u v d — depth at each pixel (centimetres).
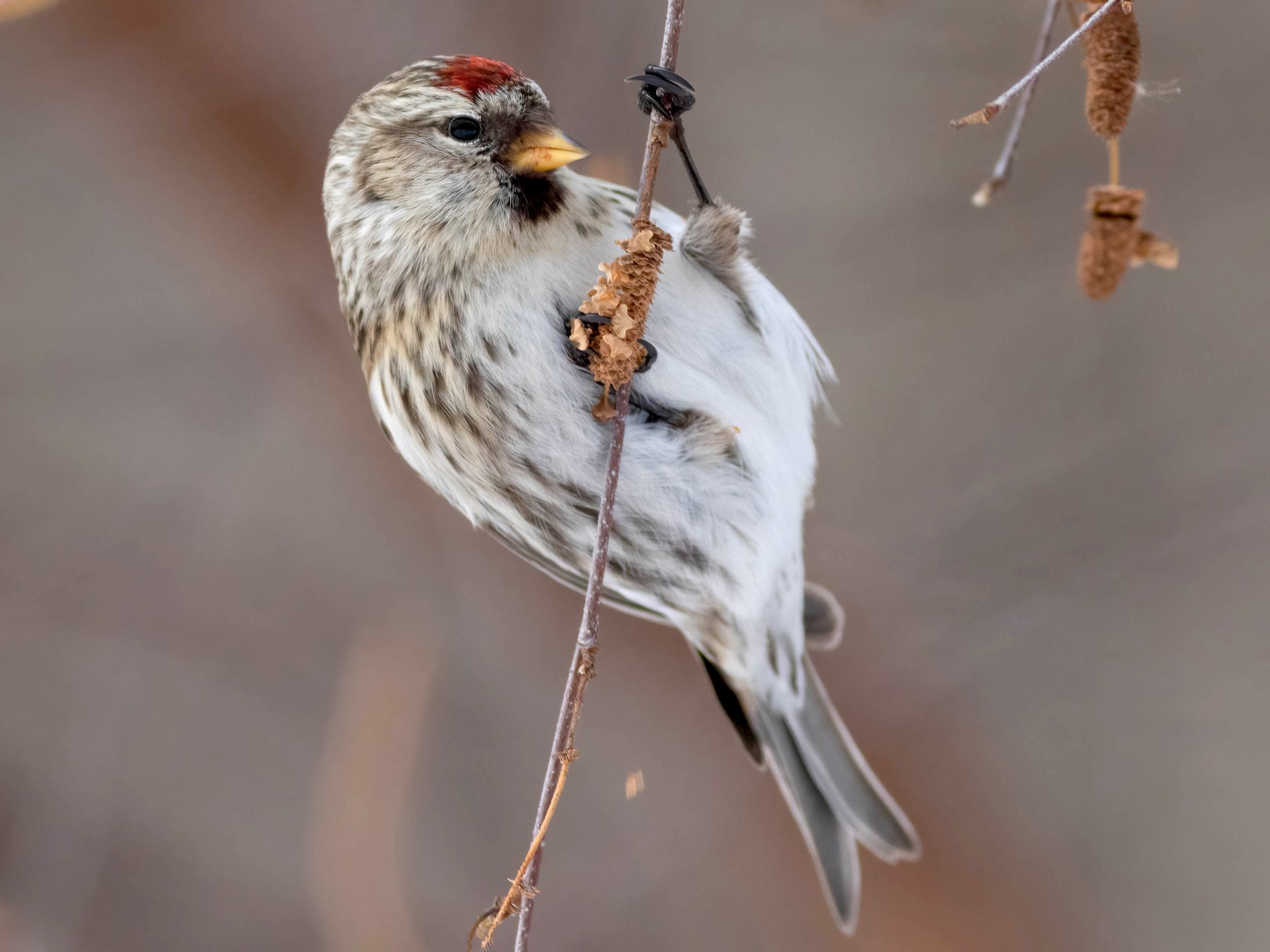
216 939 854
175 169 721
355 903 603
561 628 834
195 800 881
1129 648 827
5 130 738
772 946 786
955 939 751
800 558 546
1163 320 845
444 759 825
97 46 719
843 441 840
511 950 805
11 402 866
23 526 873
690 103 418
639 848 810
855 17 815
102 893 853
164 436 865
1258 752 811
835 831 618
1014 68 816
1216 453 836
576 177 496
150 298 850
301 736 880
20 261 831
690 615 545
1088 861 794
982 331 847
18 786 855
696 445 482
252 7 723
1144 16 807
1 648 884
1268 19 797
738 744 829
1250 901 788
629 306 408
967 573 824
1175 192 823
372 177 493
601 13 740
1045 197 834
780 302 530
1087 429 842
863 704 788
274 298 753
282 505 843
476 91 479
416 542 834
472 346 474
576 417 476
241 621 870
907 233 838
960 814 778
